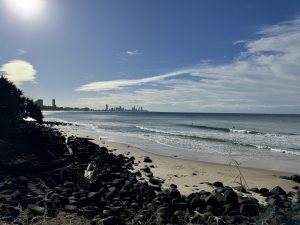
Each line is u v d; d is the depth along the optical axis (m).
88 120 92.12
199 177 15.37
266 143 31.48
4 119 19.25
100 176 13.38
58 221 7.51
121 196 10.97
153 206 9.80
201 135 39.53
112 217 8.23
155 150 25.53
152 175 15.46
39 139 18.27
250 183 14.57
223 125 66.38
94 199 9.94
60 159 15.13
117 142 30.75
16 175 12.05
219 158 21.84
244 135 40.22
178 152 24.52
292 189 13.68
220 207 10.01
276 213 4.90
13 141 17.44
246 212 9.55
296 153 24.67
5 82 23.31
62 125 59.47
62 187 11.20
